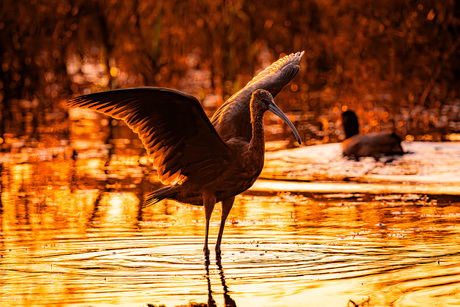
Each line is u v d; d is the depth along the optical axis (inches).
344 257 375.9
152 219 470.6
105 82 1114.7
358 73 1046.4
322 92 1099.3
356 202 515.2
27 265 365.4
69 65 1268.5
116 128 868.0
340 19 1070.4
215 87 1107.9
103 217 473.4
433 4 1018.7
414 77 1035.3
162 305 307.0
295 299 312.0
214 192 394.6
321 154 703.1
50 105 1000.9
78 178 606.5
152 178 607.8
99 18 1077.1
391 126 847.1
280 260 372.8
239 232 435.5
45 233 429.7
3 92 1071.0
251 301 310.5
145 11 1090.1
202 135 375.6
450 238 409.4
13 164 665.6
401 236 416.5
